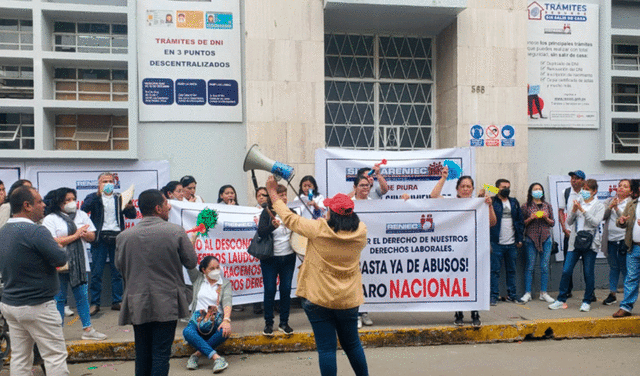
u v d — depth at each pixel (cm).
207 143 730
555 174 806
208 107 725
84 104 685
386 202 573
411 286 575
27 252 377
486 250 577
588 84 809
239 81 731
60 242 481
